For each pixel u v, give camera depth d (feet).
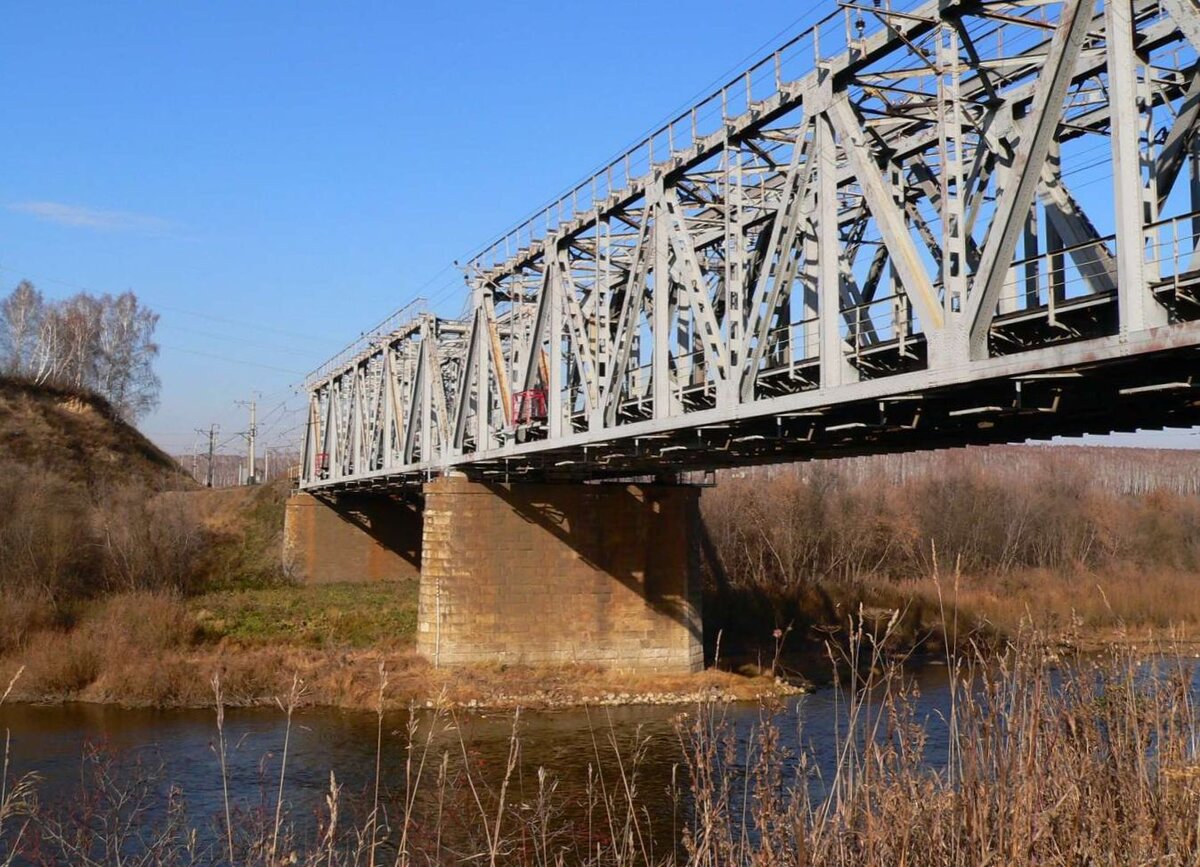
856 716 23.36
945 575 200.95
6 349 297.94
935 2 48.29
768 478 244.01
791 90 61.36
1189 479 415.85
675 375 81.00
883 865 21.20
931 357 47.78
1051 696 23.93
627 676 114.83
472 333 116.57
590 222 89.76
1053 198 48.88
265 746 87.15
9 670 115.14
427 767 78.59
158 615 133.49
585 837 56.54
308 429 204.13
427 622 118.01
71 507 167.53
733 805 32.50
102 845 46.68
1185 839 21.18
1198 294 37.17
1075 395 47.65
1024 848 20.43
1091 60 48.52
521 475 118.73
